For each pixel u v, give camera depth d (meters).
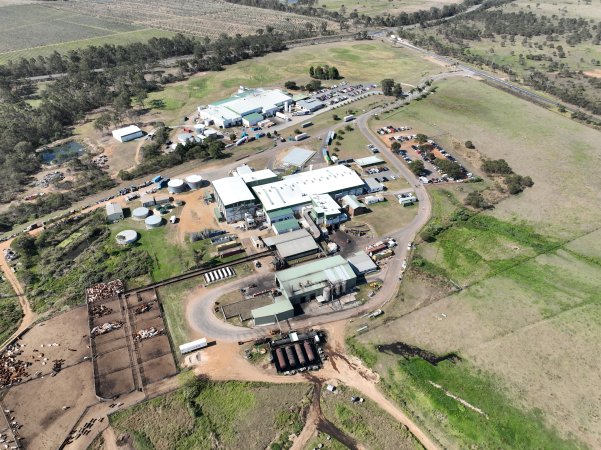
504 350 76.38
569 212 114.31
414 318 83.12
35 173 136.00
